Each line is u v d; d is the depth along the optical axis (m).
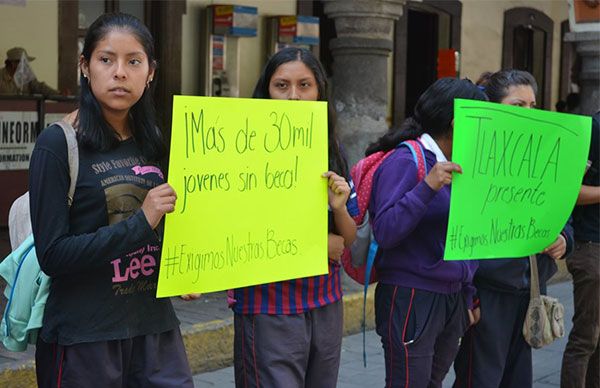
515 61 14.61
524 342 4.07
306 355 3.35
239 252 3.06
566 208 3.82
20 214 3.04
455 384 4.09
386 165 3.55
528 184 3.63
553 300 4.08
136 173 2.84
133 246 2.68
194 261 2.95
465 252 3.45
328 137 3.45
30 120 8.73
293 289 3.29
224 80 9.87
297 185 3.21
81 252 2.63
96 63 2.73
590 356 4.82
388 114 12.24
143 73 2.78
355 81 7.56
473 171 3.40
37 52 8.88
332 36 11.57
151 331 2.89
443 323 3.62
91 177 2.74
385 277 3.63
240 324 3.36
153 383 2.91
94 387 2.78
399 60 12.26
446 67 12.03
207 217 2.96
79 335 2.75
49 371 2.88
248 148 3.06
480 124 3.40
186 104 2.89
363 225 3.65
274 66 3.36
